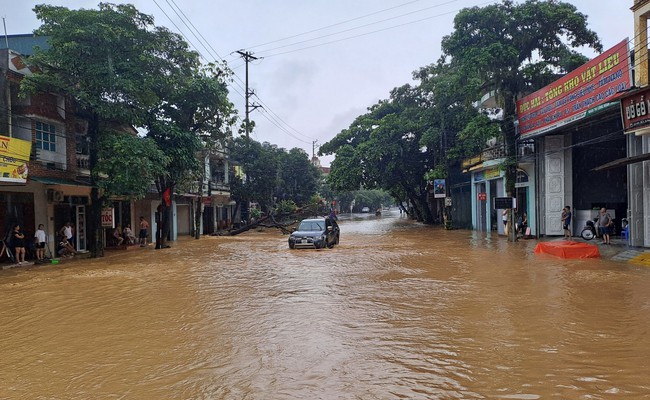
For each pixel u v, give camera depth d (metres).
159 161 18.34
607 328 6.42
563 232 20.89
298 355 5.59
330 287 10.18
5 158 14.55
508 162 20.77
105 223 20.92
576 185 21.03
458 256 15.77
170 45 19.70
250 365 5.29
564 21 18.89
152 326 7.17
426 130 34.34
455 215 37.66
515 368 4.98
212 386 4.71
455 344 5.87
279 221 45.44
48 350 6.11
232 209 46.81
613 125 19.92
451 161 32.75
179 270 13.89
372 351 5.68
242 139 43.47
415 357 5.42
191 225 34.34
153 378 4.98
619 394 4.29
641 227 14.96
